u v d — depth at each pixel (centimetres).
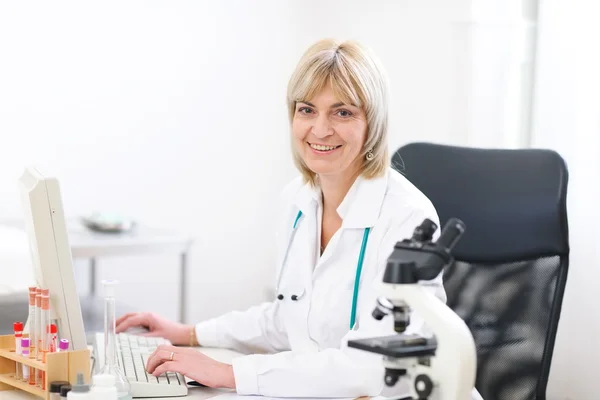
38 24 345
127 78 366
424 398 109
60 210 149
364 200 170
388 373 112
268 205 403
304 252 178
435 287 158
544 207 188
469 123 306
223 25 384
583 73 256
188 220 386
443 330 107
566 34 261
